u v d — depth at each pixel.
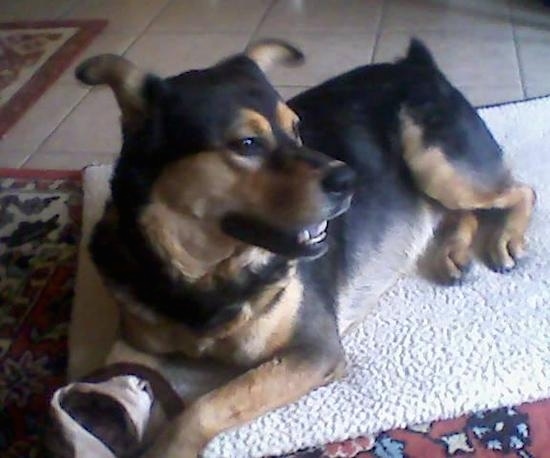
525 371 1.79
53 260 2.23
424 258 2.15
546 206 2.31
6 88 3.29
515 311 1.97
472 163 2.10
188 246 1.63
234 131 1.54
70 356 1.91
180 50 3.54
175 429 1.58
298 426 1.70
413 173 2.08
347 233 1.95
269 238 1.59
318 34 3.58
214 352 1.77
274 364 1.67
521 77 3.10
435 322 1.95
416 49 2.23
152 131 1.58
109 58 1.60
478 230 2.21
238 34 3.65
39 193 2.51
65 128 2.98
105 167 2.54
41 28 3.82
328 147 1.99
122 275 1.71
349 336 1.93
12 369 1.91
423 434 1.69
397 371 1.82
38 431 1.74
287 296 1.71
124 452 1.60
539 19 3.54
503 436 1.68
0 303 2.11
